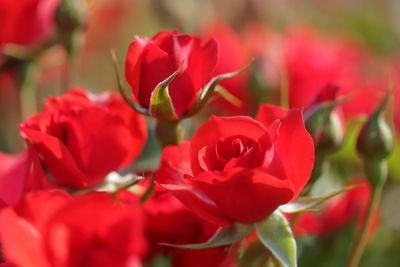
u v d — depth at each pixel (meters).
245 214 0.62
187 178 0.61
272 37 0.92
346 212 0.77
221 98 0.86
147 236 0.65
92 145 0.66
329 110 0.69
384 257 0.88
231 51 0.87
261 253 0.64
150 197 0.65
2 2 0.78
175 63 0.64
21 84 0.80
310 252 0.76
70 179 0.65
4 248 0.56
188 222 0.64
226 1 1.09
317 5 1.27
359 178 0.86
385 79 0.96
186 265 0.65
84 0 0.78
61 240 0.57
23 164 0.65
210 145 0.62
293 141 0.62
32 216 0.57
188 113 0.64
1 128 0.92
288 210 0.63
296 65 0.88
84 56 1.14
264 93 0.83
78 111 0.65
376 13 1.22
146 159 0.71
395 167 0.85
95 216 0.58
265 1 1.09
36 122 0.65
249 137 0.62
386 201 0.90
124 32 1.20
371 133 0.70
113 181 0.66
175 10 0.92
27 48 0.79
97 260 0.58
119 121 0.66
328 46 0.93
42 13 0.79
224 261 0.64
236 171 0.60
